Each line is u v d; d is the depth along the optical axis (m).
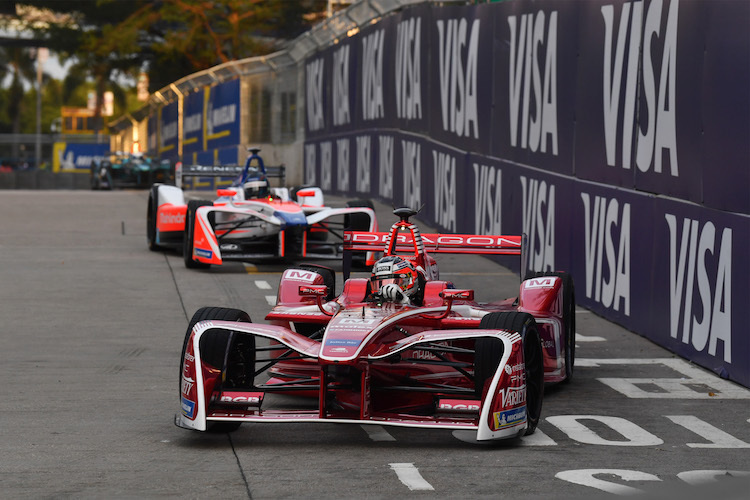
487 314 24.77
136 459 22.55
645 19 37.88
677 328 35.44
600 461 22.53
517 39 52.41
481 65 58.31
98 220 83.12
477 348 23.14
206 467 21.92
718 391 30.22
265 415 23.59
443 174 66.19
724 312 31.78
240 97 137.12
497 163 55.66
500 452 23.28
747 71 29.78
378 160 84.44
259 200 55.06
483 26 57.94
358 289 27.70
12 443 23.84
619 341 37.88
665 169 36.09
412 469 21.75
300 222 52.19
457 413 23.14
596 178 42.75
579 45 44.44
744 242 30.30
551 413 27.45
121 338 37.22
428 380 26.70
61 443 23.89
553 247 47.91
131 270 54.12
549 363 29.53
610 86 41.12
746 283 30.30
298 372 28.08
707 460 22.77
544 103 48.69
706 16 32.56
